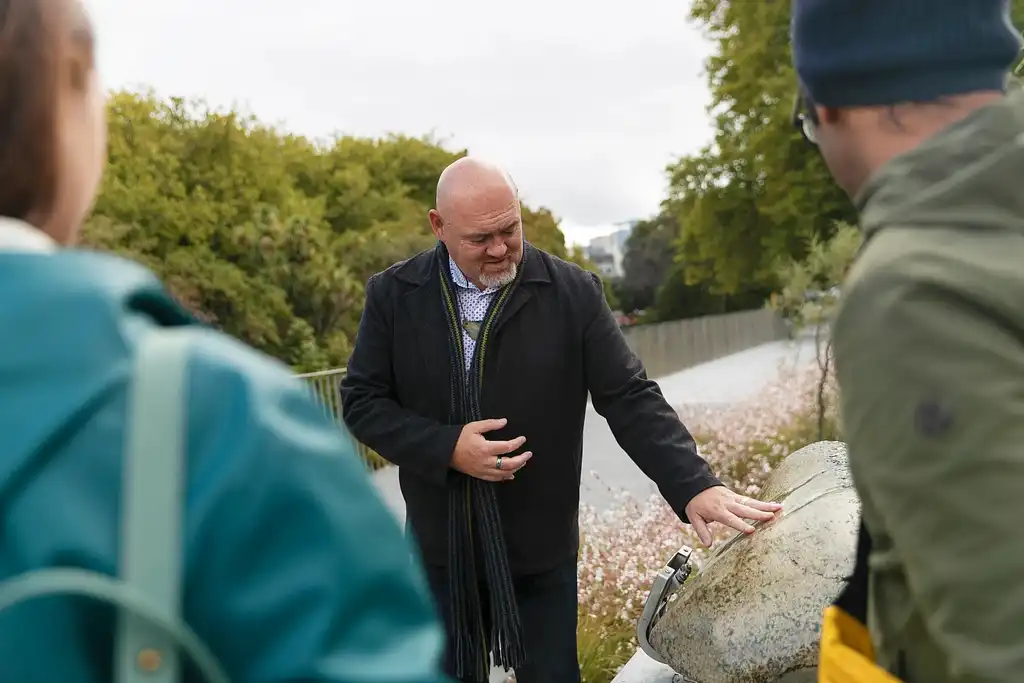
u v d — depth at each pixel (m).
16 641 0.55
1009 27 0.87
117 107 16.61
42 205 0.71
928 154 0.82
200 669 0.57
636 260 60.84
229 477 0.58
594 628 3.72
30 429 0.57
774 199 22.17
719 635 1.97
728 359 23.72
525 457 2.41
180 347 0.62
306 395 0.67
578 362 2.56
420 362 2.58
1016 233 0.76
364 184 22.70
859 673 0.91
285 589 0.58
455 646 2.53
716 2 23.50
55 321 0.60
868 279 0.78
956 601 0.69
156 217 14.09
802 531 2.05
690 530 4.83
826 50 0.89
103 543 0.56
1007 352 0.71
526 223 27.23
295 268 14.15
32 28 0.68
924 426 0.71
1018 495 0.67
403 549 0.65
